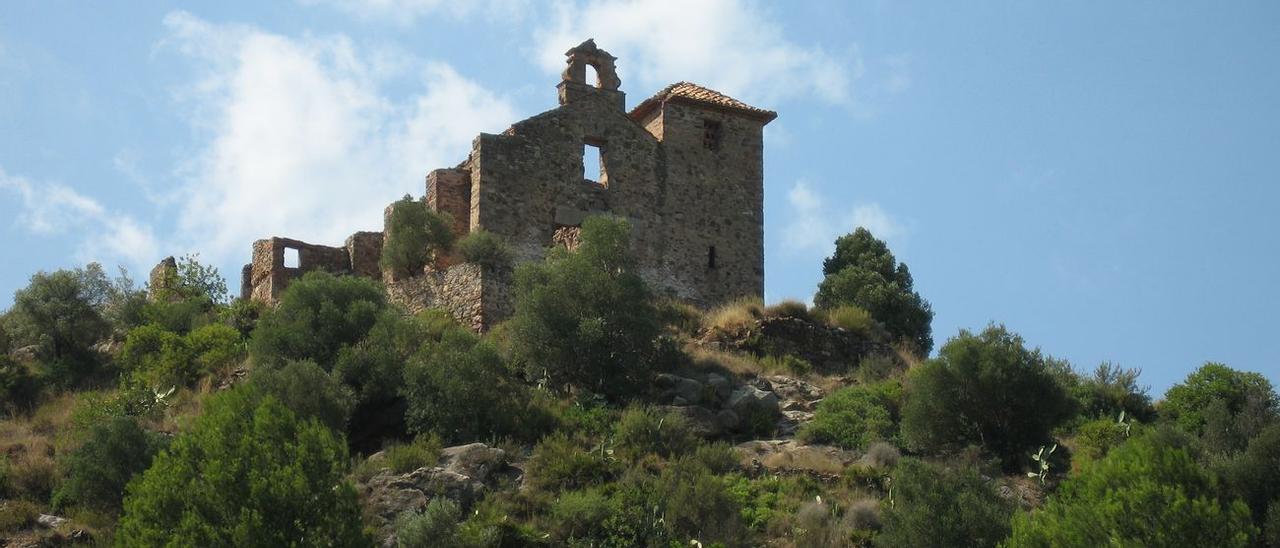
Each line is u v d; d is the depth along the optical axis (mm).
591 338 48812
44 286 57344
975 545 38312
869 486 43500
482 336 52406
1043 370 47969
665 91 63719
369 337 49500
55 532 40031
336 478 37031
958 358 47594
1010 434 46844
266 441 37156
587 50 61625
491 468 42156
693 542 38781
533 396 46750
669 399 48969
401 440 45438
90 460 41562
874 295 67500
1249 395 49406
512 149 59188
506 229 58375
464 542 37469
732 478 43500
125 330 57938
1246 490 39094
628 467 42906
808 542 39750
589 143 60844
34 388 53938
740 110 63500
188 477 36531
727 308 57562
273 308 54938
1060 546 36219
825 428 47469
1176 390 51625
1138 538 35781
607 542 39062
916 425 46969
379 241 62906
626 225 53000
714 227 62094
